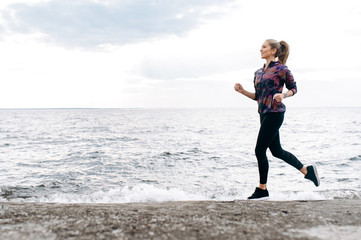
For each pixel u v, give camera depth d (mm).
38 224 1665
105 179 8625
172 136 27422
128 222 1731
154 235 1491
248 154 14492
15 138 25625
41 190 7117
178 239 1436
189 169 10422
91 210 2055
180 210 2115
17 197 5973
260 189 2904
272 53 2820
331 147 17281
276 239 1463
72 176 9141
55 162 12258
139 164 11594
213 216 1920
